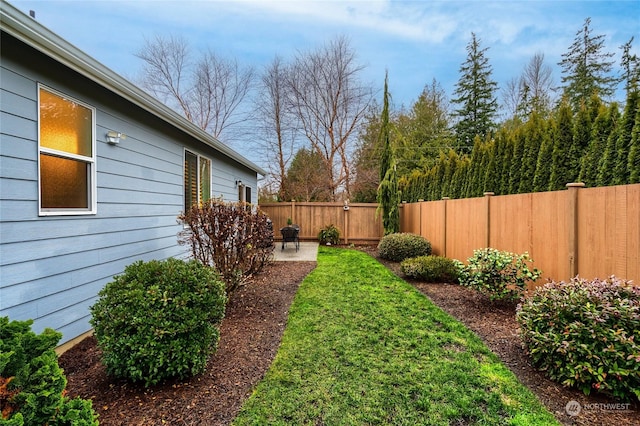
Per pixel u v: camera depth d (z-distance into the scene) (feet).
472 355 9.88
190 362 8.26
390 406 7.41
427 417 7.02
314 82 57.36
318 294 16.63
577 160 14.84
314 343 10.80
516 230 15.17
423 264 19.53
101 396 7.75
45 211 10.11
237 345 10.71
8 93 8.98
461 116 63.62
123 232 13.97
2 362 4.40
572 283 9.46
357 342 10.87
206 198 23.89
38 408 4.47
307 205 40.83
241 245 14.99
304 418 7.00
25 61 9.48
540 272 12.91
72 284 11.09
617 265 9.87
